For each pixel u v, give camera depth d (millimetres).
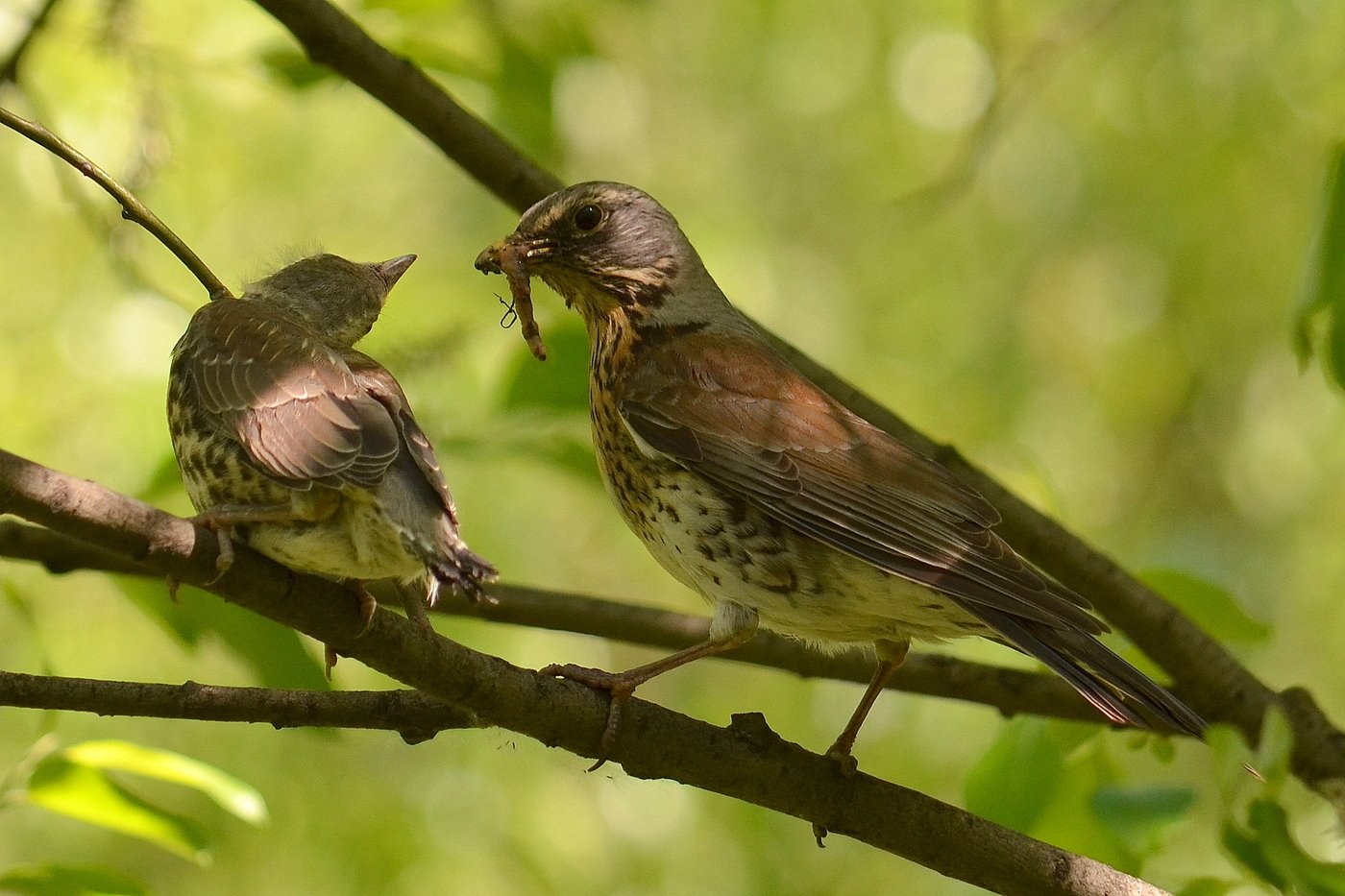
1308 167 17547
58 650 13203
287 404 5793
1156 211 18219
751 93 18734
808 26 18641
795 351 8805
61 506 5207
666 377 7895
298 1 8047
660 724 6473
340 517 5602
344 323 7324
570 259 8250
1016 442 17406
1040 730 7844
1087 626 6852
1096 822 7582
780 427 7605
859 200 18641
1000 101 11086
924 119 18453
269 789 14242
